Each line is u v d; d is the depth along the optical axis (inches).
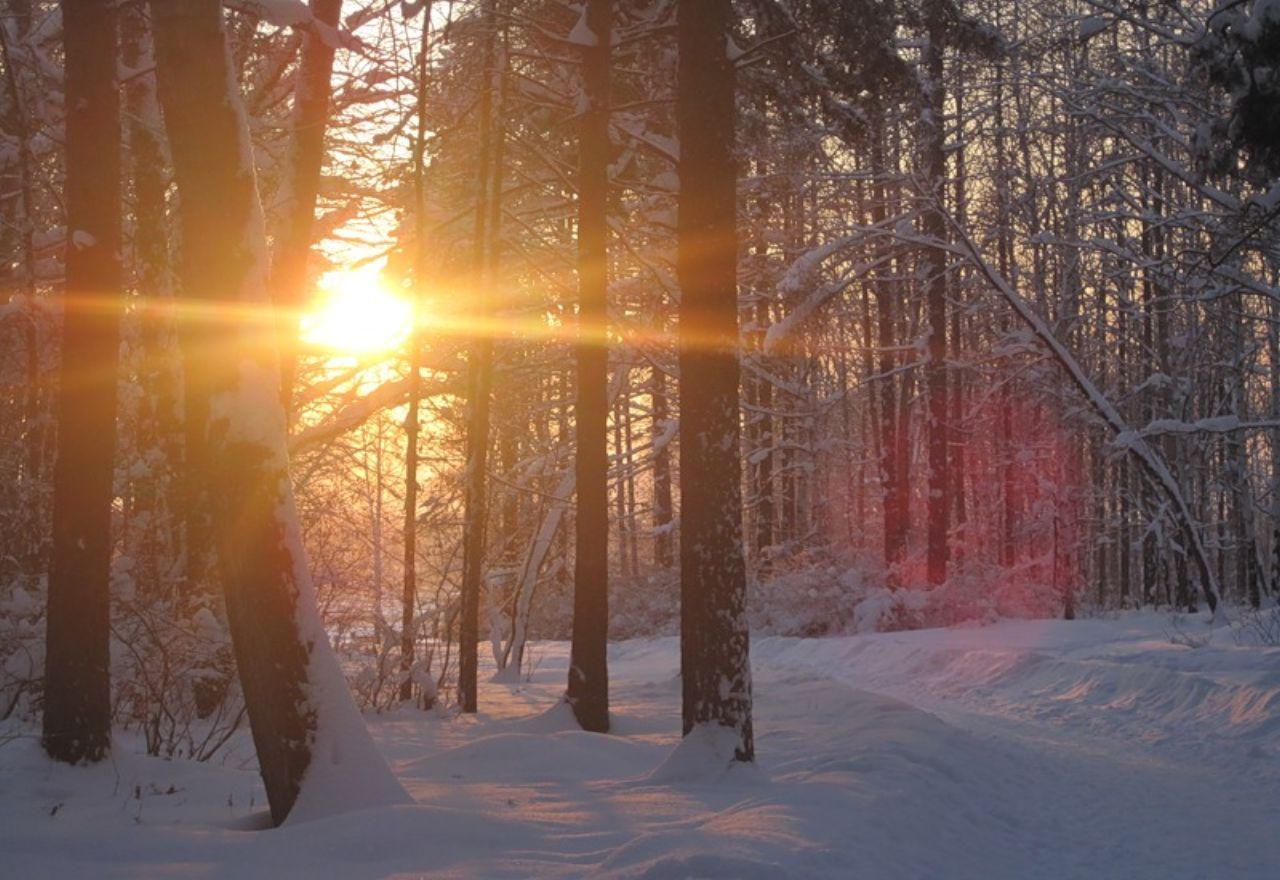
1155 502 1251.2
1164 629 878.4
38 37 559.2
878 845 259.6
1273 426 849.5
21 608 408.5
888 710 504.4
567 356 753.0
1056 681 643.5
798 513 1466.5
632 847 233.5
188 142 284.0
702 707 353.1
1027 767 414.0
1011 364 1343.5
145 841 247.3
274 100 641.6
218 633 450.6
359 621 601.3
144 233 546.9
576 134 685.9
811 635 1118.4
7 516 471.5
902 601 1063.0
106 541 347.3
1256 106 573.6
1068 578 1245.7
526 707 610.5
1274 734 450.0
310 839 242.8
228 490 279.6
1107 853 294.5
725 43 376.8
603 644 508.4
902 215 961.5
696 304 364.8
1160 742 476.4
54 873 219.1
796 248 960.9
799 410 1226.6
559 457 832.3
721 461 359.3
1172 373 1221.1
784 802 285.0
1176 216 842.2
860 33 589.0
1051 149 1253.7
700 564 357.7
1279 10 557.3
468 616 580.7
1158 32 800.3
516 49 640.4
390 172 677.3
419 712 568.7
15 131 581.6
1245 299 1202.6
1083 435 1371.8
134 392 533.0
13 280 610.9
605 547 510.3
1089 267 1339.8
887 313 1229.1
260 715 277.0
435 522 761.6
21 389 572.7
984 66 998.4
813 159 900.6
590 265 517.7
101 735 342.0
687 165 370.3
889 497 1178.0
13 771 321.1
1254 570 1285.7
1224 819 334.3
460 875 218.7
